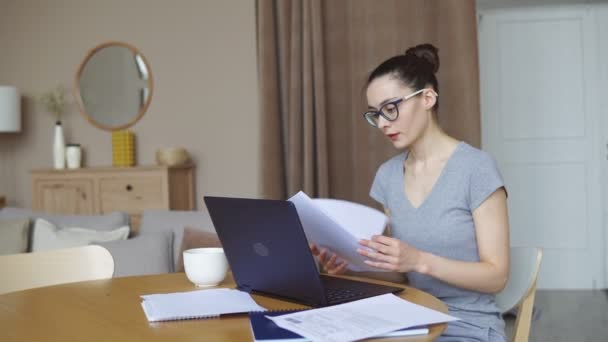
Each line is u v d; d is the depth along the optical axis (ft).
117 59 15.16
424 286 5.13
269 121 11.43
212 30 14.61
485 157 4.99
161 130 14.92
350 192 11.39
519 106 15.02
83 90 15.35
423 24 10.63
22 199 15.78
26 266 5.34
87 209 13.93
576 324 11.84
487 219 4.81
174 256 9.45
